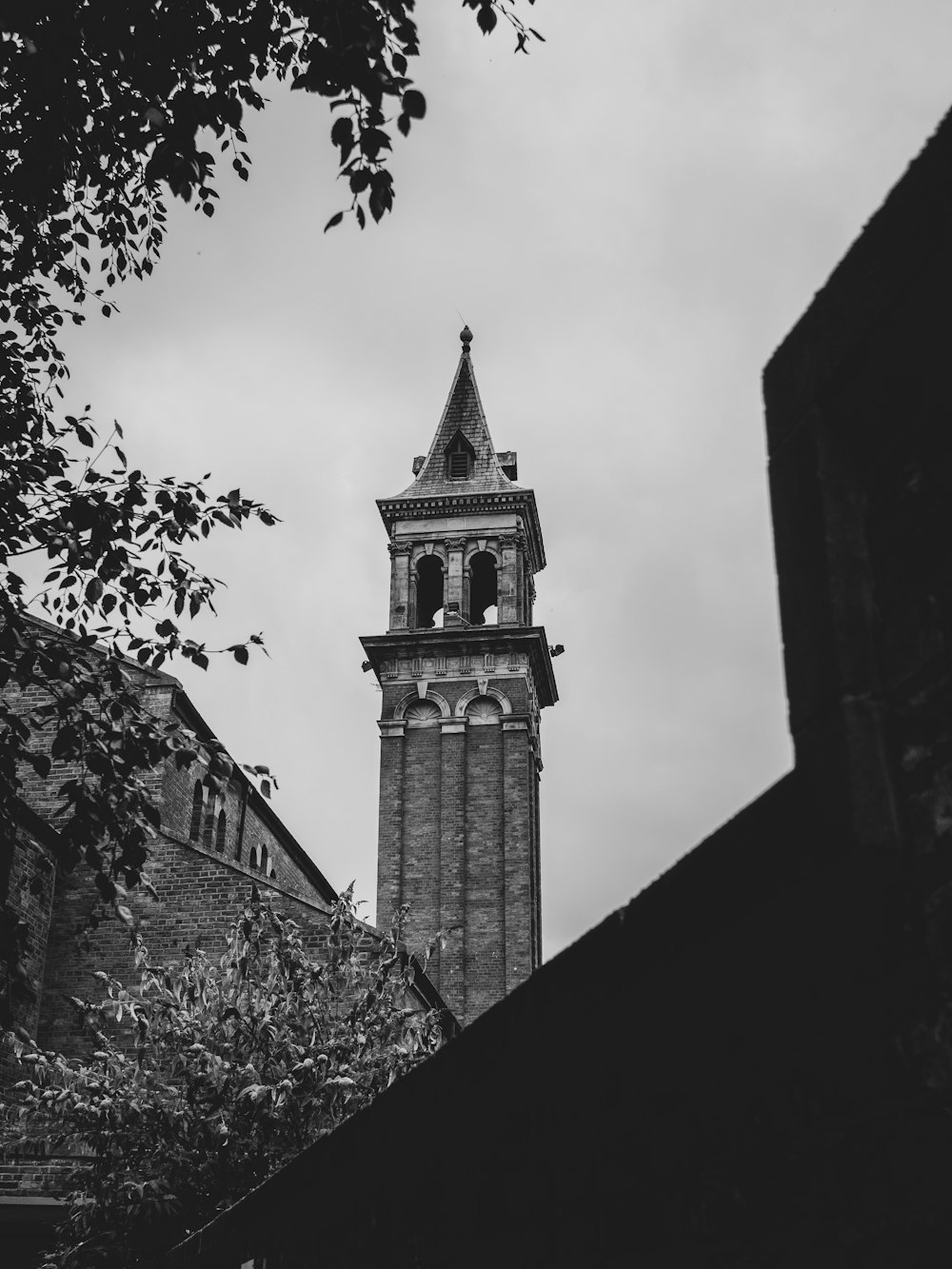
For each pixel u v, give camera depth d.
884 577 2.66
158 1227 14.27
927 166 2.50
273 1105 14.39
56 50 7.19
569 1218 3.79
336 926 17.91
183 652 9.04
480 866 42.38
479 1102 4.48
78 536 8.61
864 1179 2.39
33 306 9.49
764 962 2.75
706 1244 2.96
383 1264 5.73
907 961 2.34
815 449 2.83
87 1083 14.95
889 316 2.60
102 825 8.70
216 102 7.34
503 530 47.62
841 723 2.54
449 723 44.25
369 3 6.35
